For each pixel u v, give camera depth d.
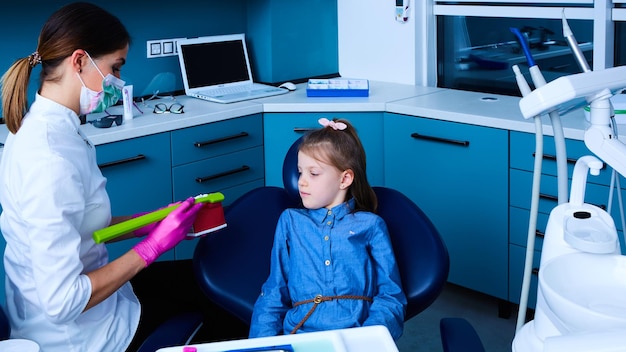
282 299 1.97
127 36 1.76
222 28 3.80
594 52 3.18
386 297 1.91
